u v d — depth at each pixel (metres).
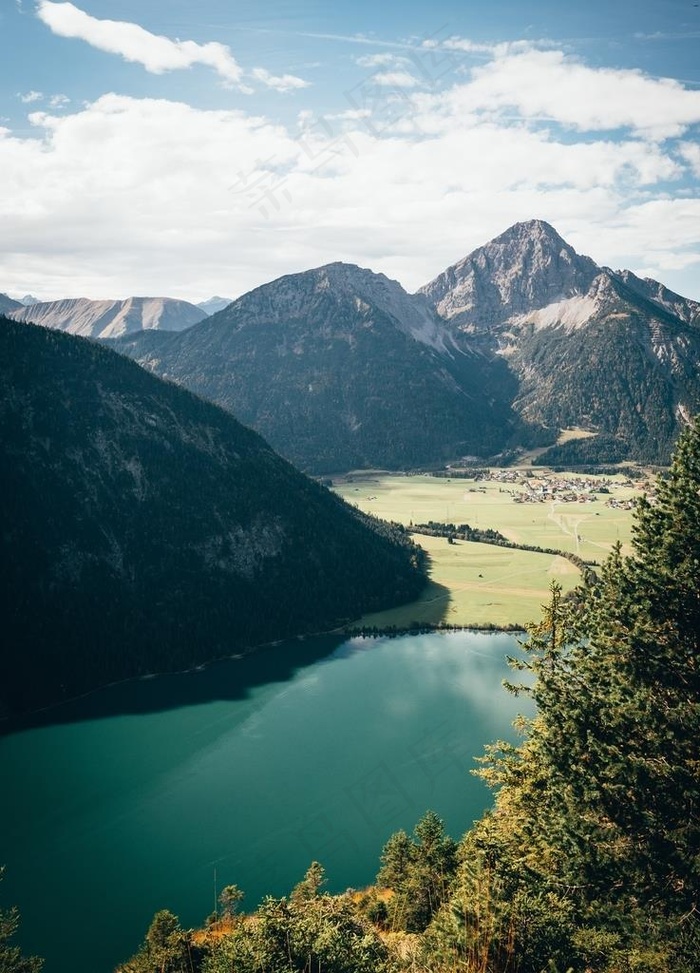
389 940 43.91
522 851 44.97
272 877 91.00
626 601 43.62
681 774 37.16
